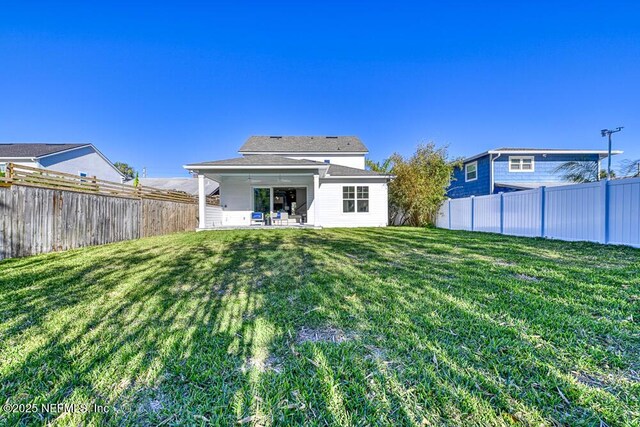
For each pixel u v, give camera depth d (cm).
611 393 158
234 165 1213
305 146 1920
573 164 1669
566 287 335
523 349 204
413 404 154
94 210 836
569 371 179
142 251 675
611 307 273
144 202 1091
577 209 700
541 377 173
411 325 246
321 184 1516
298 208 1562
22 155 1579
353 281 385
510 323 246
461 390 164
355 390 167
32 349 215
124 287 372
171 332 241
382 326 246
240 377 180
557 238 757
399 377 177
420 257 550
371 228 1342
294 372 185
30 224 646
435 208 1465
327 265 493
